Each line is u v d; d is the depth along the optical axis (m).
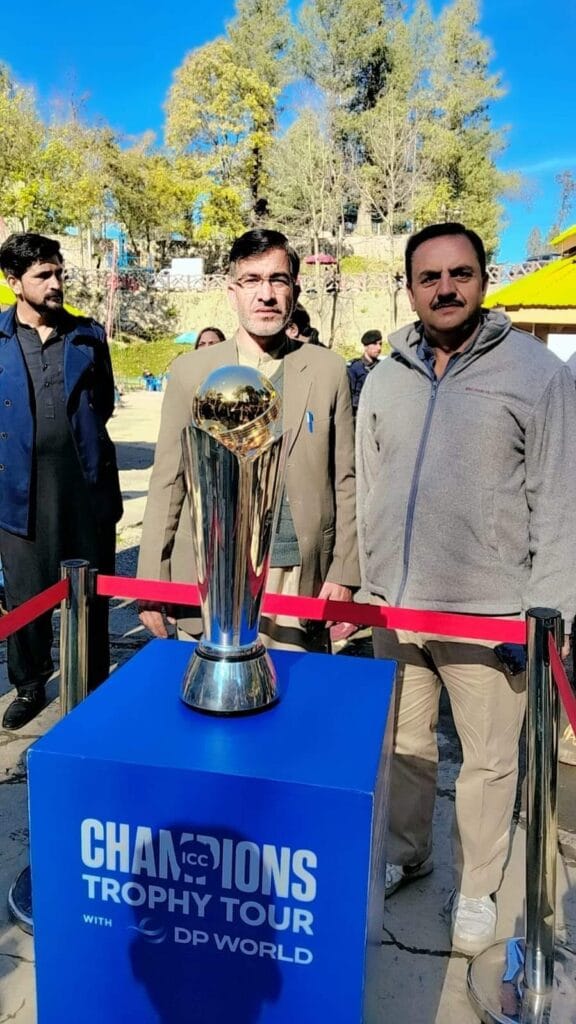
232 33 41.22
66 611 1.93
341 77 37.72
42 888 1.14
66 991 1.17
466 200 36.38
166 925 1.11
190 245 46.66
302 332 3.05
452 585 1.82
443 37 37.09
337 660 1.48
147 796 1.06
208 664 1.23
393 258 35.94
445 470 1.79
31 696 3.13
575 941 1.97
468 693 1.85
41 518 2.83
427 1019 1.74
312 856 1.03
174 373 2.20
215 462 1.14
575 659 2.27
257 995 1.10
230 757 1.08
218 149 40.59
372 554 2.00
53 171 33.62
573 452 1.70
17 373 2.72
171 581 2.24
